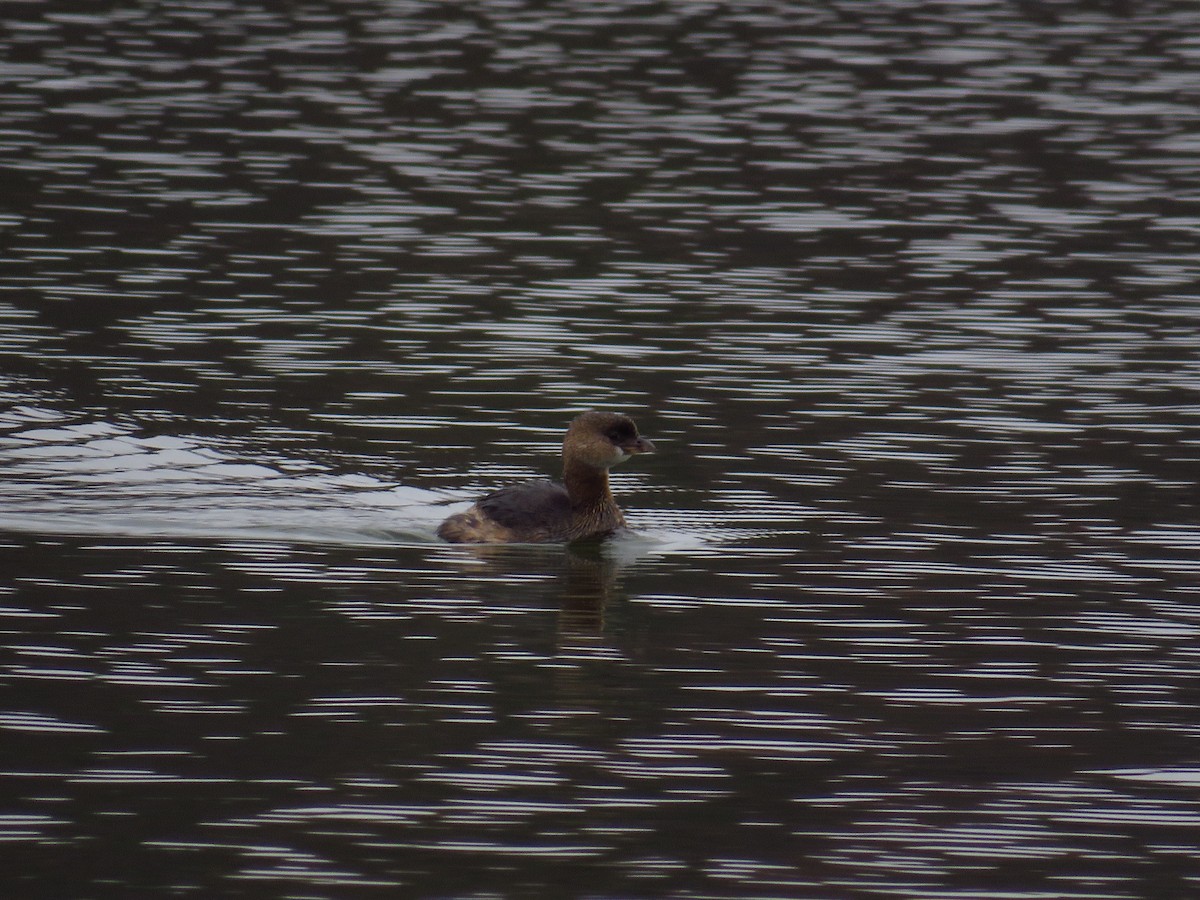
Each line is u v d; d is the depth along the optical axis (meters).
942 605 14.67
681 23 45.53
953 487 17.81
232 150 32.97
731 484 17.95
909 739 12.05
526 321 23.77
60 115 35.00
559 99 37.69
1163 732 12.20
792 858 10.45
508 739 11.95
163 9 45.53
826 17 46.56
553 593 15.02
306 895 9.94
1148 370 21.88
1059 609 14.55
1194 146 34.78
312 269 26.03
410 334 23.06
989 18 46.69
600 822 10.84
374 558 15.93
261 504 17.28
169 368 21.39
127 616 14.09
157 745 11.71
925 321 24.05
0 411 19.61
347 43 42.38
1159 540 16.27
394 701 12.51
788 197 30.84
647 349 22.61
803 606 14.66
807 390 21.00
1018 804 11.16
